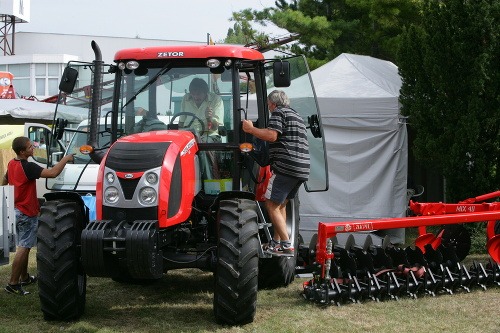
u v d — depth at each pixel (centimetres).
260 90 717
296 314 648
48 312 617
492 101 1039
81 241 570
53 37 4272
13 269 749
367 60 1358
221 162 675
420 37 1121
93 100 665
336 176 1159
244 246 596
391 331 593
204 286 789
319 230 686
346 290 688
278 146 664
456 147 1039
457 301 702
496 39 1024
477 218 773
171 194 596
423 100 1098
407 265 727
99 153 669
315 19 1741
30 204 752
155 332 595
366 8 1742
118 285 796
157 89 681
